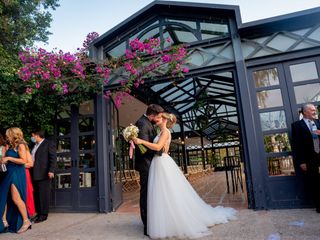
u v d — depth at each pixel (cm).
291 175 385
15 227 348
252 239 249
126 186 848
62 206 493
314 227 274
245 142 408
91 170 484
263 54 421
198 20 477
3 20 638
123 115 989
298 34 412
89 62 475
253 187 391
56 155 475
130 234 303
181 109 1201
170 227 275
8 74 468
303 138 352
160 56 464
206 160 2186
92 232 323
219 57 441
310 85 402
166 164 298
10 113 477
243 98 414
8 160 347
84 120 508
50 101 489
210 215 314
